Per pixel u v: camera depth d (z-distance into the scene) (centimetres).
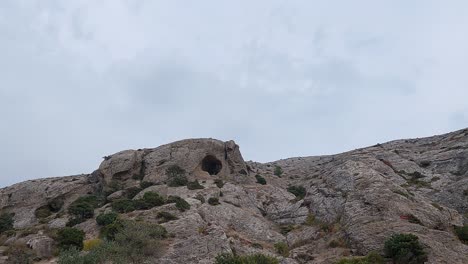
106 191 7156
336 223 4959
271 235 5234
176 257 4091
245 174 8231
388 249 3916
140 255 3972
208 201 6069
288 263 4153
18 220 6938
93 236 4981
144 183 7162
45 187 7794
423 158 7725
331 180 5966
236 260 3700
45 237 4572
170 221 5094
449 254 3900
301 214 5681
